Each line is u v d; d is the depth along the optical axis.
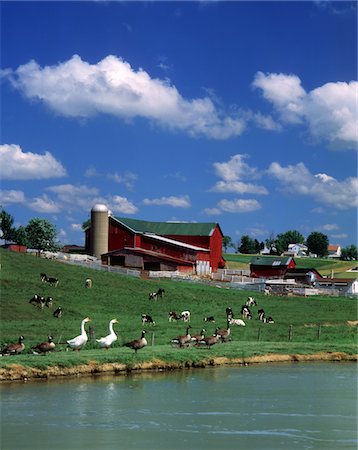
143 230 136.75
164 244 131.00
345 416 32.69
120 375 43.78
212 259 140.00
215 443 27.88
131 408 33.69
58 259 107.94
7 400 34.88
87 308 74.75
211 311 81.88
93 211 133.25
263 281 119.25
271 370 48.31
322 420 31.95
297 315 82.88
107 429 29.59
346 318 82.06
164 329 65.38
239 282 118.75
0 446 26.84
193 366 48.72
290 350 55.97
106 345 49.75
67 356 44.72
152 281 96.56
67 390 37.84
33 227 169.25
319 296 105.38
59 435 28.47
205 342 53.53
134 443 27.66
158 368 46.50
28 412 32.28
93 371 43.44
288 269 140.88
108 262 124.25
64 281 86.25
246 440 28.34
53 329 59.72
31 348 46.41
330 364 52.69
